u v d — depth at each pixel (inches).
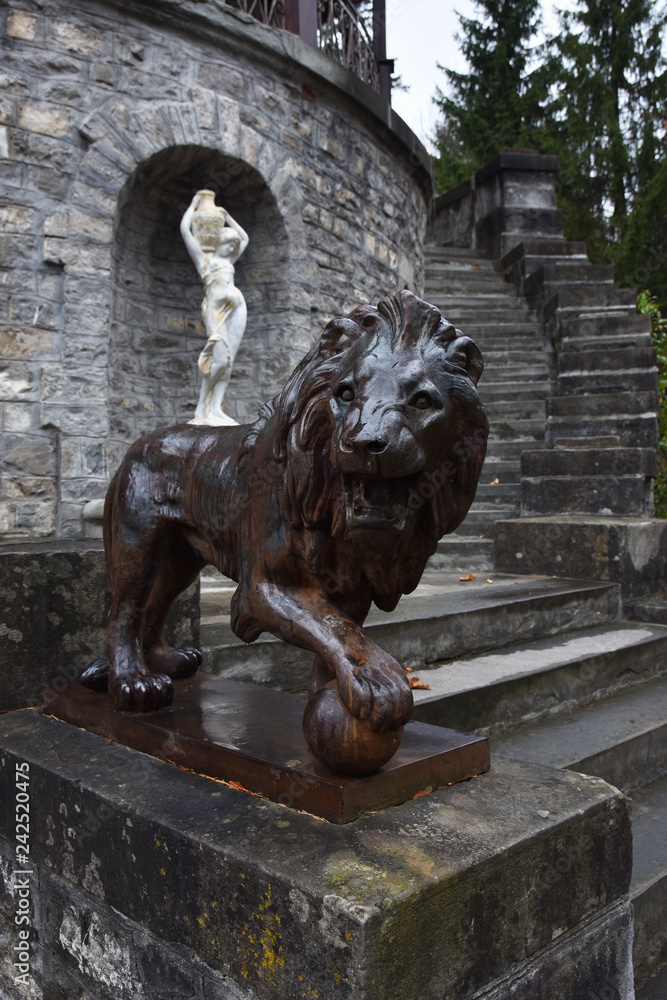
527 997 46.7
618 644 136.4
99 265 223.3
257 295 275.3
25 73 215.0
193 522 63.5
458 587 167.5
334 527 48.1
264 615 52.9
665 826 94.3
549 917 48.4
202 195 225.8
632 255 575.8
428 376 44.4
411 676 106.6
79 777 58.1
